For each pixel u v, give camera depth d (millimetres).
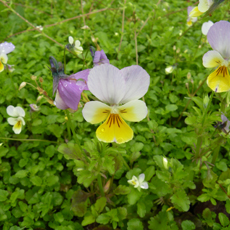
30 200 104
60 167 115
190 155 114
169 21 190
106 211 105
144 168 113
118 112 67
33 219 104
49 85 137
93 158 81
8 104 142
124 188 98
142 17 192
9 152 122
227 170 104
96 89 63
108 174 113
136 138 120
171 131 116
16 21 211
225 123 91
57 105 69
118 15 196
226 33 69
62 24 185
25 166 119
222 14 182
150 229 100
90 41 178
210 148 106
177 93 145
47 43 168
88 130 127
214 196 96
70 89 64
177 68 158
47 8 226
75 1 212
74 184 120
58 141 123
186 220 96
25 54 165
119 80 61
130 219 98
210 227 103
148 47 167
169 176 92
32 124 119
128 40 177
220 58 71
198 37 177
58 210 110
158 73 157
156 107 141
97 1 213
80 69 156
